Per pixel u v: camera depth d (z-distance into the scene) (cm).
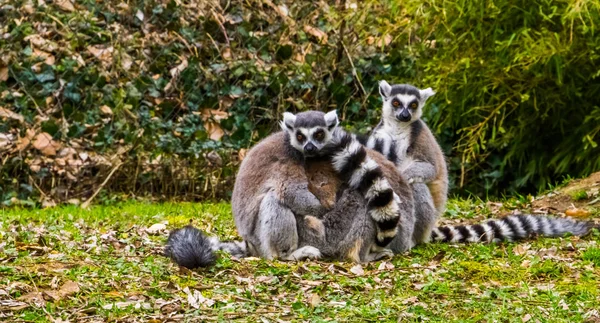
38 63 1443
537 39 1420
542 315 698
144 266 830
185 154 1412
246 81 1484
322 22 1555
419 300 747
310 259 907
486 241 1033
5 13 1485
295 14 1543
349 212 920
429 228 1040
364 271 859
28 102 1417
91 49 1493
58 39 1502
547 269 842
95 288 745
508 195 1539
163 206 1309
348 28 1522
